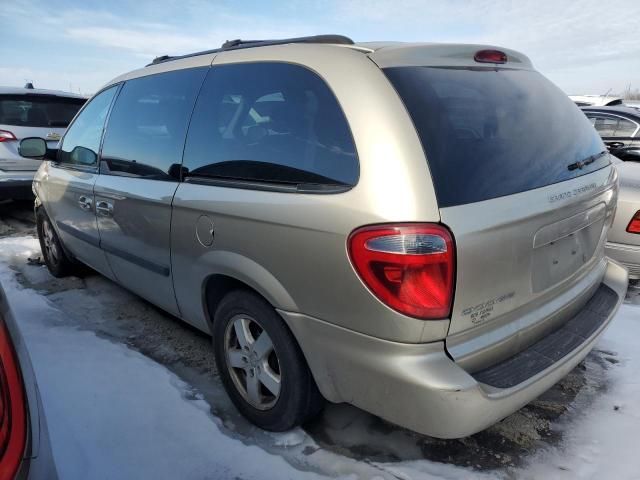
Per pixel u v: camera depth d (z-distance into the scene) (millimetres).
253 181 2193
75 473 2111
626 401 2631
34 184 4473
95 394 2658
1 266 4754
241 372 2504
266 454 2238
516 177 1966
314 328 1973
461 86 2088
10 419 1198
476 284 1785
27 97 6699
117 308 3789
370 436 2363
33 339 3250
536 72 2617
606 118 6703
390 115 1820
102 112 3502
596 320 2383
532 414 2539
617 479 2105
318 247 1869
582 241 2375
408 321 1706
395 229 1687
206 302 2625
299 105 2096
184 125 2635
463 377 1726
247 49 2475
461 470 2158
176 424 2436
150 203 2734
